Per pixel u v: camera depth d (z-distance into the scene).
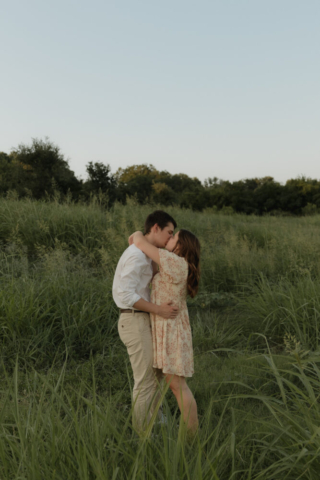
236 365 3.70
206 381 3.39
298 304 4.65
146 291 2.74
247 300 5.63
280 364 3.63
